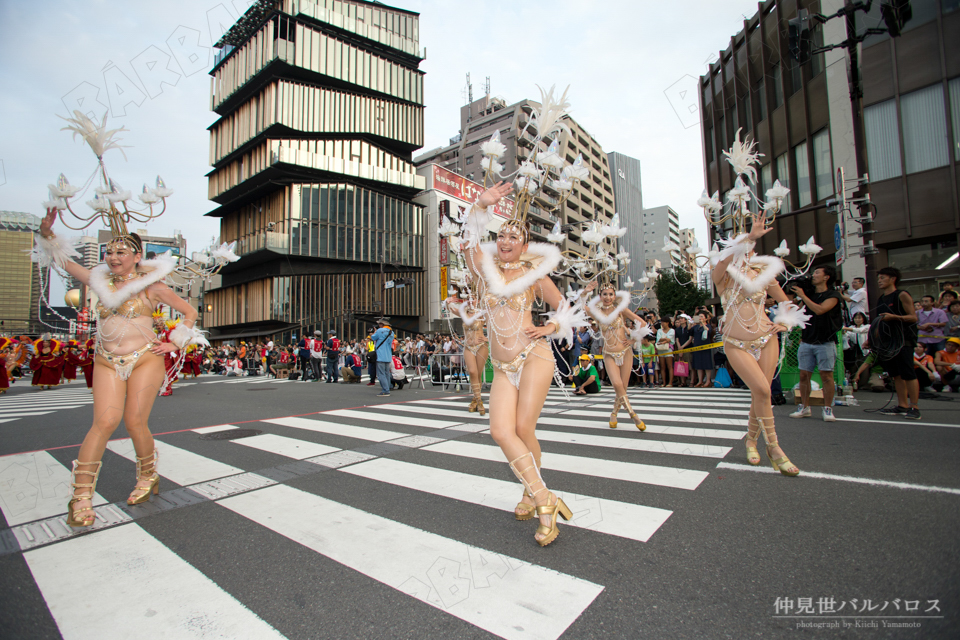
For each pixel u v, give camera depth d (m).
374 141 41.59
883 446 4.48
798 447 4.61
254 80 37.09
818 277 6.09
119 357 3.33
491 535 2.78
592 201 65.00
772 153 18.12
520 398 2.88
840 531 2.64
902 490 3.23
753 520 2.85
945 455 4.07
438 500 3.40
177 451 5.18
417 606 2.05
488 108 62.94
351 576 2.34
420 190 43.12
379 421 6.90
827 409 5.98
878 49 13.85
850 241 14.30
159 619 2.00
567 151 58.31
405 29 43.09
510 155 50.34
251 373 25.86
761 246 18.75
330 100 38.34
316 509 3.27
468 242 3.08
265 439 5.72
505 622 1.92
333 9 38.66
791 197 17.05
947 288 9.08
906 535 2.55
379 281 40.25
